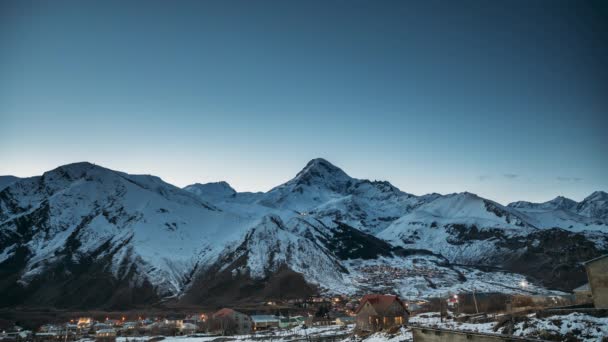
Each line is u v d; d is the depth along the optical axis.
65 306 186.88
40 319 153.00
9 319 150.12
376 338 50.84
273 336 91.88
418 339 33.06
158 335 124.69
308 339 70.00
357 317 80.69
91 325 141.75
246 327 127.00
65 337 108.75
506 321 37.38
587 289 59.25
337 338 69.00
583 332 28.95
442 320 56.44
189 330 131.00
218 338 100.69
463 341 27.97
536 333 31.02
